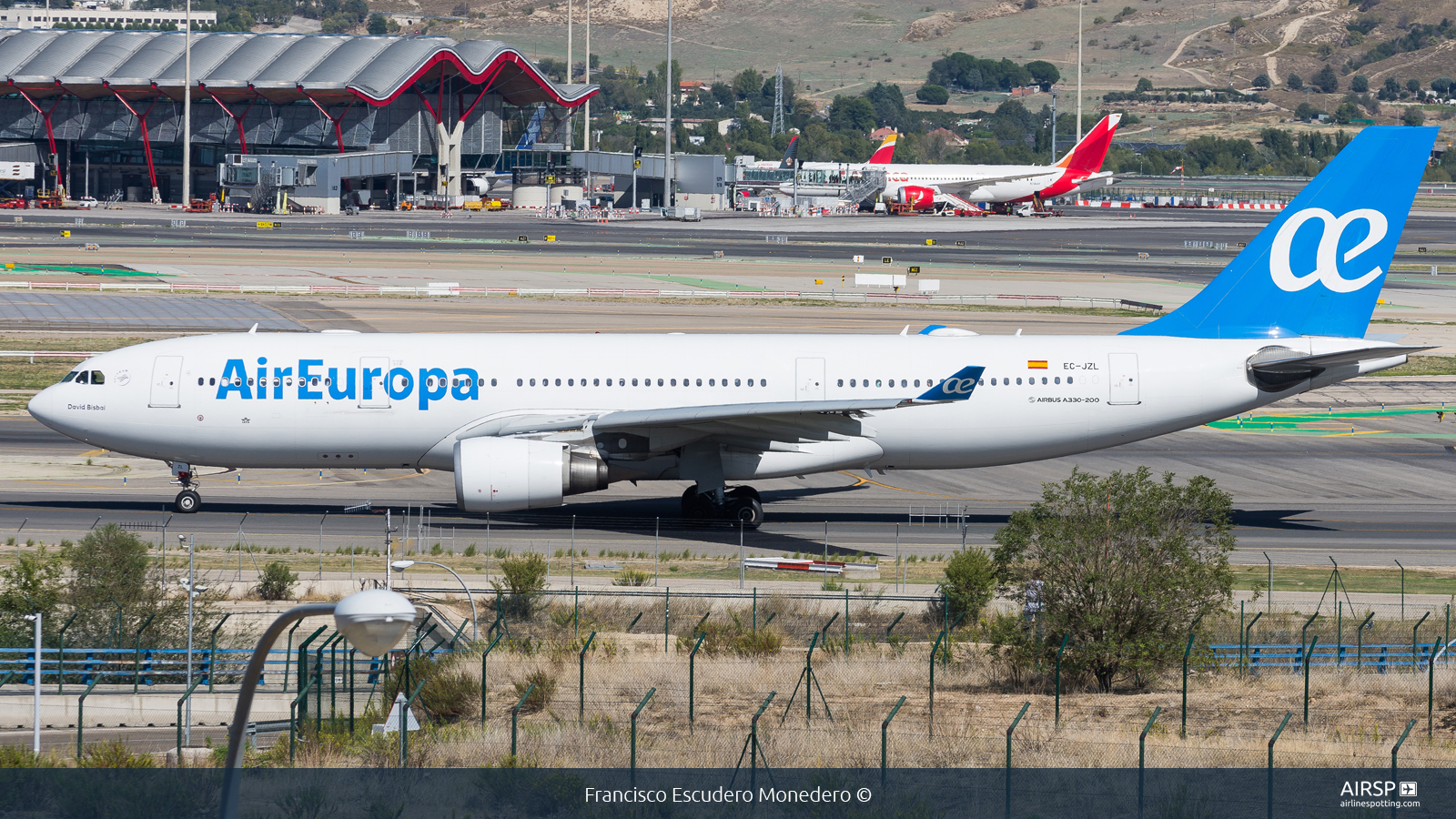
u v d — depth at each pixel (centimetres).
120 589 13975
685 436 18562
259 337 19362
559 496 18200
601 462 18338
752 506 19625
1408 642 13950
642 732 11050
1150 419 19400
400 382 18788
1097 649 12569
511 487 18025
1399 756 10419
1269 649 13638
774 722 11388
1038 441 19462
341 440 18900
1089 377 19312
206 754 10850
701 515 19750
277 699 12450
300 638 13838
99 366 18762
